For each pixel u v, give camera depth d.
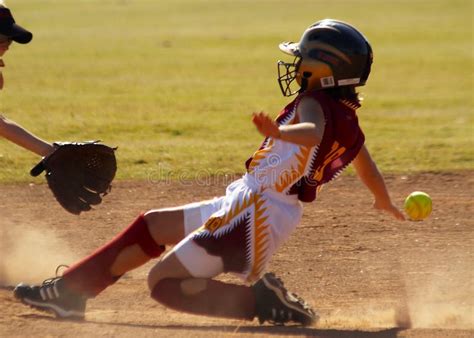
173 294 16.72
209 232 16.53
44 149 19.14
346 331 17.23
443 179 35.53
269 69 78.62
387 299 20.61
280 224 16.69
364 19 139.75
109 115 50.53
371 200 31.53
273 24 130.38
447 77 74.25
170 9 168.25
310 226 27.75
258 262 16.67
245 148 40.66
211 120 49.59
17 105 53.72
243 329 17.23
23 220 27.94
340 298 20.73
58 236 26.14
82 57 85.69
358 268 23.38
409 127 48.78
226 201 16.91
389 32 116.50
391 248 25.38
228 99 59.25
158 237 17.39
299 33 114.75
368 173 18.62
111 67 78.25
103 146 19.00
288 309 17.23
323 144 16.39
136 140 42.88
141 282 21.95
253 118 14.80
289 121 16.72
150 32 116.81
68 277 17.62
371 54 16.89
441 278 22.42
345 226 27.81
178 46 98.19
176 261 16.59
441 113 54.69
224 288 16.88
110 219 28.36
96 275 17.56
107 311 19.19
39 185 32.94
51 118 48.91
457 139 44.34
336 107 16.56
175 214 17.31
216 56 88.56
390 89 66.75
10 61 80.69
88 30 119.06
